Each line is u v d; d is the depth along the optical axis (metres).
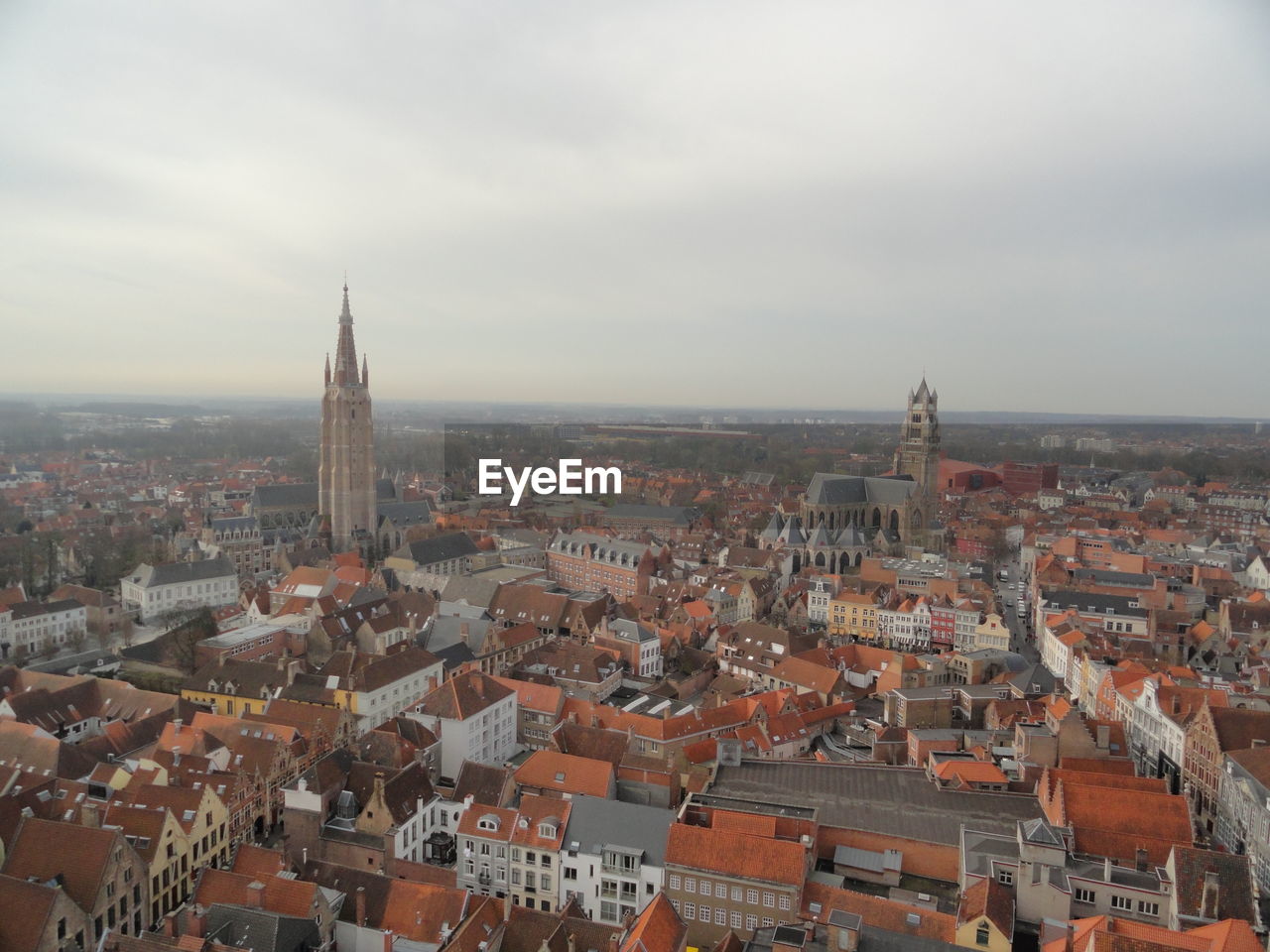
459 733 139.50
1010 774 131.25
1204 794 132.38
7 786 115.12
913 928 87.94
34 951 79.69
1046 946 81.31
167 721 142.62
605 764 124.81
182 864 104.00
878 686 185.88
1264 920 88.88
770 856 96.75
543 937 87.94
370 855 109.19
